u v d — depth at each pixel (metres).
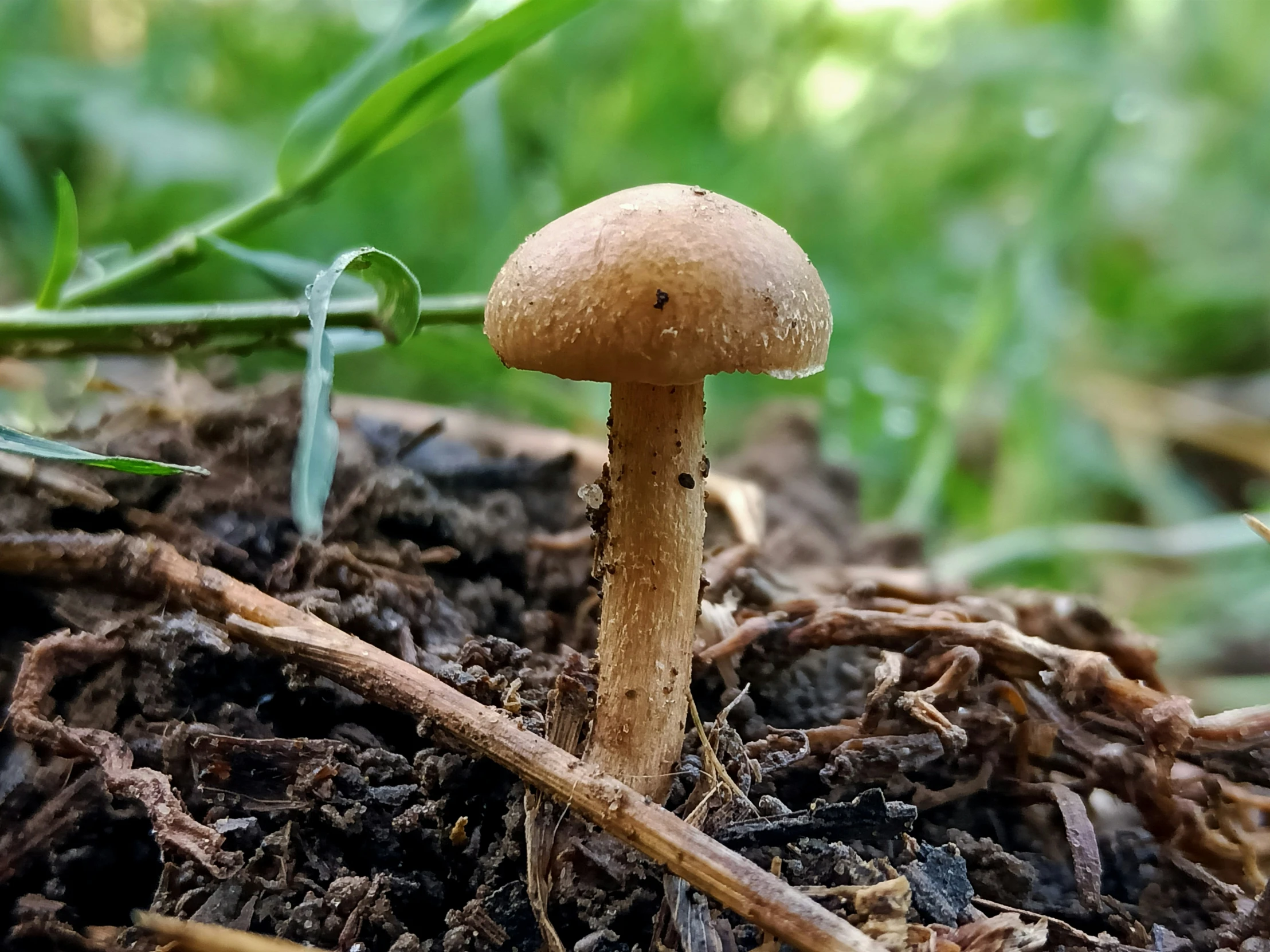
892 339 0.20
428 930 0.06
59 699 0.06
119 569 0.07
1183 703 0.07
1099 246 0.22
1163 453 0.19
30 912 0.05
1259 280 0.21
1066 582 0.14
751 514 0.10
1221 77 0.22
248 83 0.19
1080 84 0.19
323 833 0.06
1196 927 0.06
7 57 0.16
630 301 0.05
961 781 0.07
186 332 0.08
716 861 0.05
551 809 0.06
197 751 0.06
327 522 0.08
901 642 0.07
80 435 0.08
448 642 0.07
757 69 0.20
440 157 0.18
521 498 0.10
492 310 0.06
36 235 0.16
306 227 0.17
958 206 0.22
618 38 0.19
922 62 0.20
